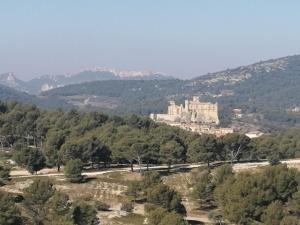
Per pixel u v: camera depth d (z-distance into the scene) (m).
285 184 192.50
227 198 188.25
